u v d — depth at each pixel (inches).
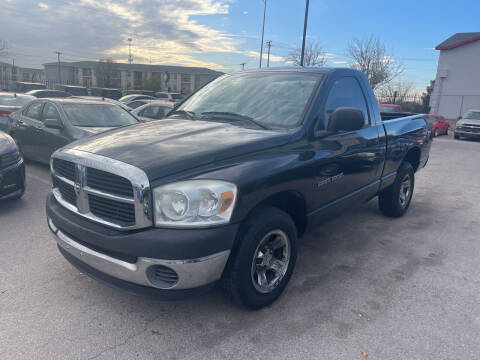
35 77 4512.8
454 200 258.4
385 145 169.8
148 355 95.7
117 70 3321.9
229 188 95.9
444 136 911.0
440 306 121.4
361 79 162.7
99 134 127.0
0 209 205.2
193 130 121.6
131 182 92.5
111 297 121.0
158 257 91.7
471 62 1215.6
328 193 134.0
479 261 157.5
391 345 101.6
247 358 95.6
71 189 111.3
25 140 310.2
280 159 111.6
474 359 97.1
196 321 109.9
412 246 171.8
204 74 3366.1
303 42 821.2
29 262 143.6
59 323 107.1
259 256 109.4
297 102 132.4
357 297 125.6
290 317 113.0
